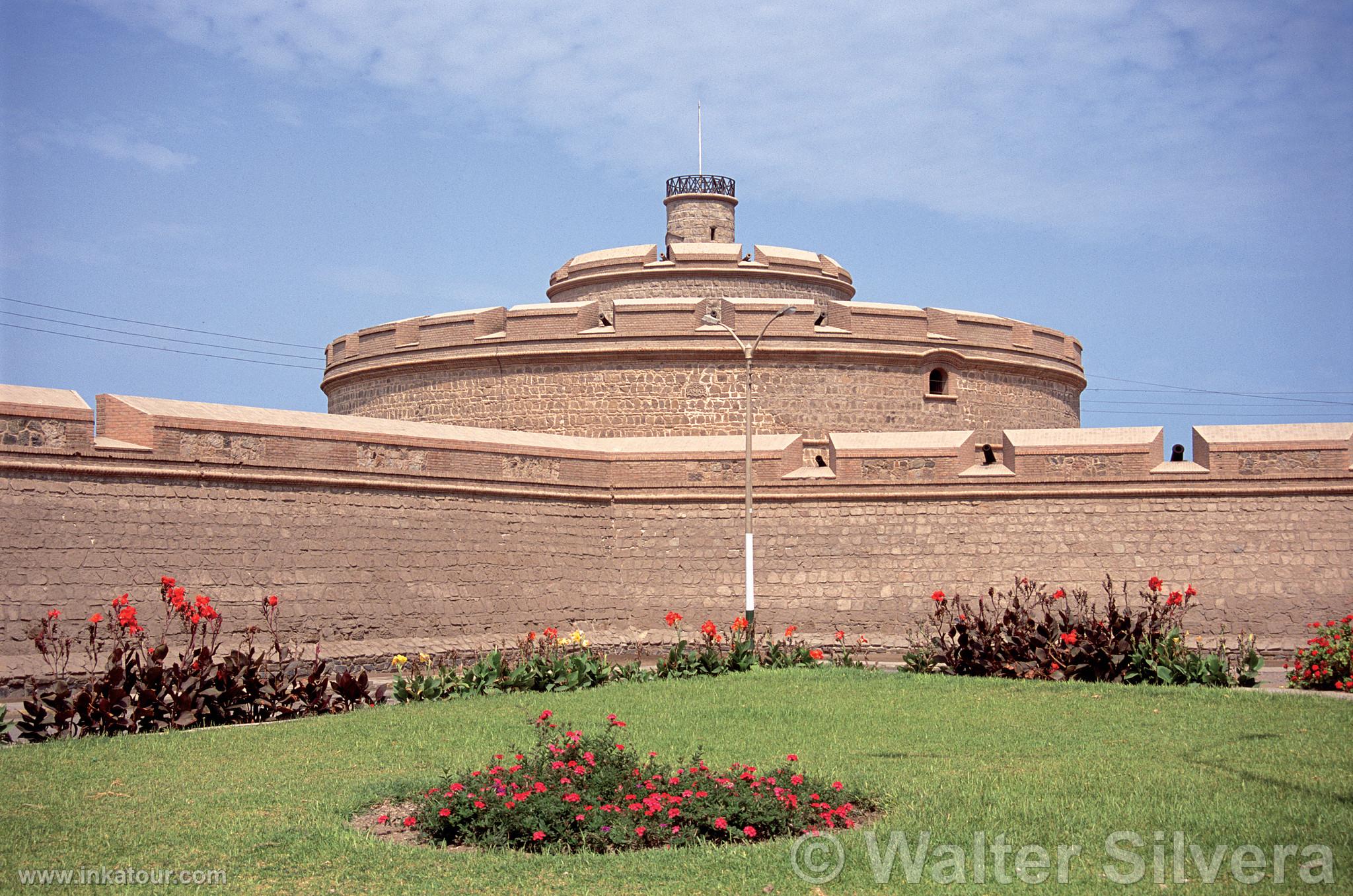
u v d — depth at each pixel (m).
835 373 38.78
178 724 18.53
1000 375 41.84
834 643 32.53
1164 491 31.77
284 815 12.90
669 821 12.02
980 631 24.39
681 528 34.09
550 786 12.58
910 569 32.88
